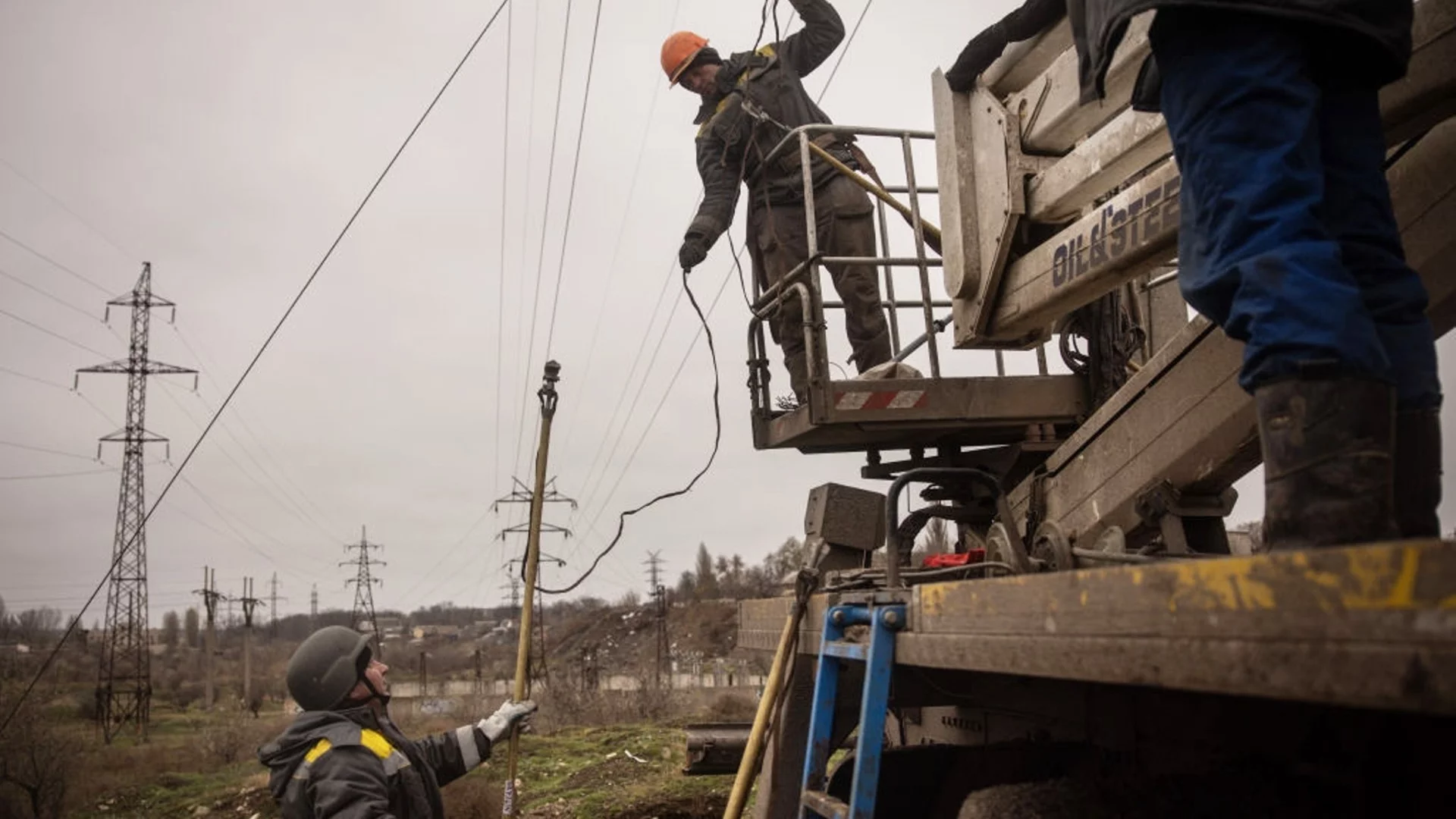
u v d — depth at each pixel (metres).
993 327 3.96
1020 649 1.93
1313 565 1.24
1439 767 1.74
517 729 4.53
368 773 3.55
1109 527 3.82
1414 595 1.10
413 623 185.12
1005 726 3.72
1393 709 1.14
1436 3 2.44
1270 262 1.82
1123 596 1.60
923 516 3.96
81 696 52.81
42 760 19.38
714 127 6.09
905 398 4.89
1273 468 1.80
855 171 6.06
